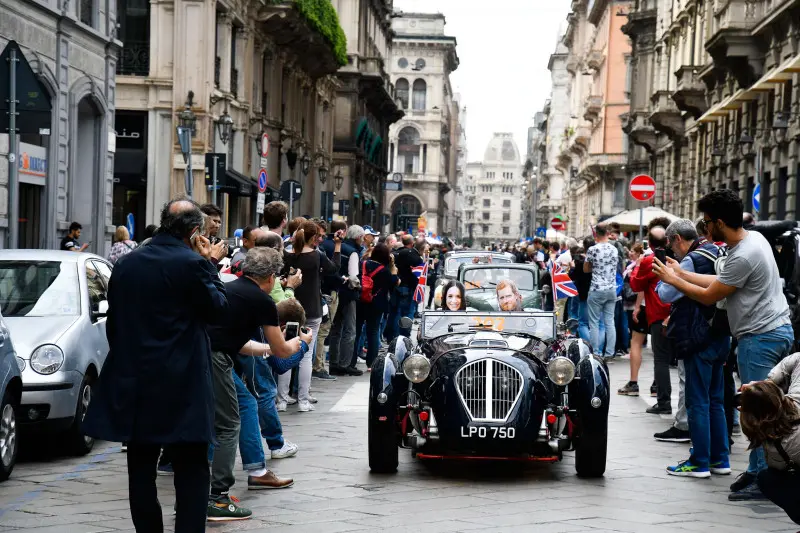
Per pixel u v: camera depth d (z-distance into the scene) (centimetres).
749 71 3447
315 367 1597
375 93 6856
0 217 1989
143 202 3061
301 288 1280
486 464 984
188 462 629
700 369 923
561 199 13188
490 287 2031
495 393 891
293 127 4534
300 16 3981
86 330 1049
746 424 611
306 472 934
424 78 13225
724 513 797
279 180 4238
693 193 4562
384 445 918
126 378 609
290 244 1477
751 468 849
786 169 3147
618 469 961
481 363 903
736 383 1559
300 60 4534
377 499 830
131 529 736
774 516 789
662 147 5419
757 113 3434
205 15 3003
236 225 3622
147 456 626
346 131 6331
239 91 3497
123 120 3044
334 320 1650
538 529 738
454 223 17650
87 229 2534
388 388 914
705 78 4034
